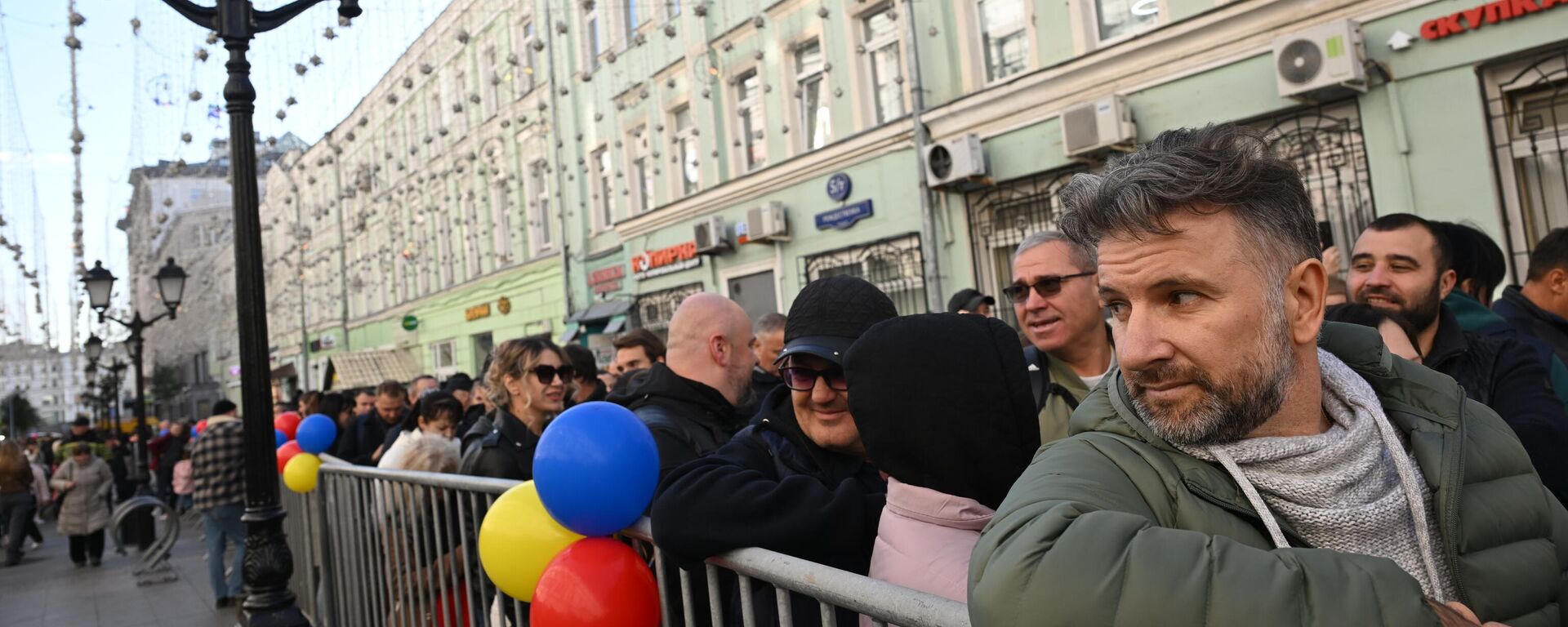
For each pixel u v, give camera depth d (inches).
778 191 451.2
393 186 697.6
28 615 281.0
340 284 956.0
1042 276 99.4
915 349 53.3
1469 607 37.8
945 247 375.6
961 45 366.6
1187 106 297.7
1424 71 248.5
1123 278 37.3
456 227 743.1
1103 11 327.3
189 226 800.3
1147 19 312.7
